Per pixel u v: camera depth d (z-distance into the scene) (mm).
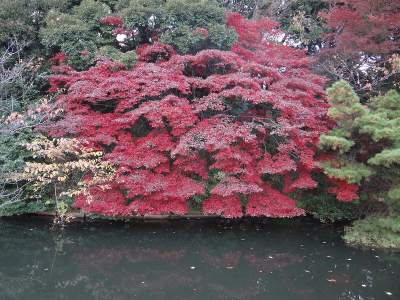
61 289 6266
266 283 6625
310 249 8117
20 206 9148
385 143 8125
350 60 11508
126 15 9734
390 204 8305
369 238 8422
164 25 9734
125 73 8609
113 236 8602
